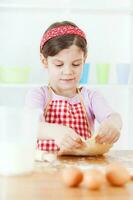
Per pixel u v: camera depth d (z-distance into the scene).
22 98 2.37
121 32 2.43
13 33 2.37
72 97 1.60
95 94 1.63
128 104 2.41
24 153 0.92
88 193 0.76
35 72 2.36
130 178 0.88
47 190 0.78
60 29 1.50
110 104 2.44
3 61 2.37
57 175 0.92
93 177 0.78
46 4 2.35
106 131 1.27
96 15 2.42
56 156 1.19
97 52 2.43
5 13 2.36
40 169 0.99
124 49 2.43
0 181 0.86
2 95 2.36
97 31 2.43
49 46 1.50
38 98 1.54
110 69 2.41
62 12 2.36
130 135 2.41
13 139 0.92
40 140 1.42
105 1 2.42
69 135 1.23
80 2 2.40
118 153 1.30
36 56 2.39
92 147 1.21
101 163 1.09
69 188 0.80
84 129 1.56
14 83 2.14
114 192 0.77
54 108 1.56
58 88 1.58
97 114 1.58
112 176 0.81
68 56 1.50
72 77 1.54
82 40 1.52
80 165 1.05
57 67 1.53
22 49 2.38
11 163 0.91
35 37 2.39
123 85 2.21
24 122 0.94
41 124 1.31
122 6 2.42
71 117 1.55
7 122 0.93
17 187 0.80
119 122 1.40
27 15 2.38
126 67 2.17
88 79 2.22
